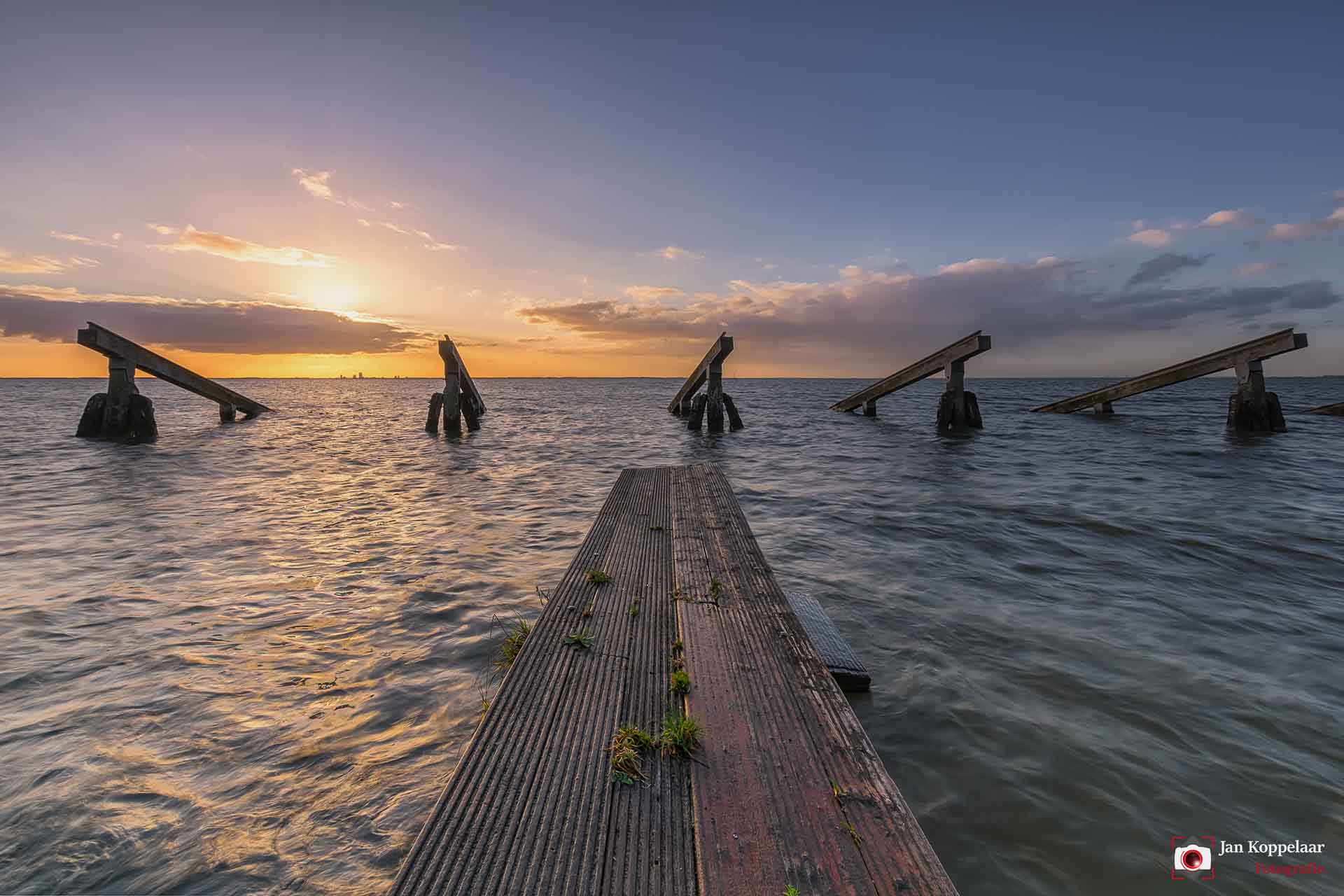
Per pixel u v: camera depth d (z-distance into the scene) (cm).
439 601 513
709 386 2203
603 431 2384
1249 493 1019
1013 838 248
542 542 713
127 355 1878
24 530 765
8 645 418
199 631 449
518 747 198
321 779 277
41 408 4003
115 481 1159
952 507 920
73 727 318
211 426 2461
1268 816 263
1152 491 1050
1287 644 438
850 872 145
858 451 1697
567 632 286
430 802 261
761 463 1462
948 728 326
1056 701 355
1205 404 4188
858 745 196
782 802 169
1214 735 323
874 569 609
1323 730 329
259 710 336
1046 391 7862
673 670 251
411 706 341
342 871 224
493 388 11831
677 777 184
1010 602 518
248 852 233
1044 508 906
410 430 2405
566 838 159
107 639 432
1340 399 4703
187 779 277
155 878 221
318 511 895
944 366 2247
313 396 7881
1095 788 279
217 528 784
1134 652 421
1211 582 574
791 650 262
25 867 224
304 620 472
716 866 147
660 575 365
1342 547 691
